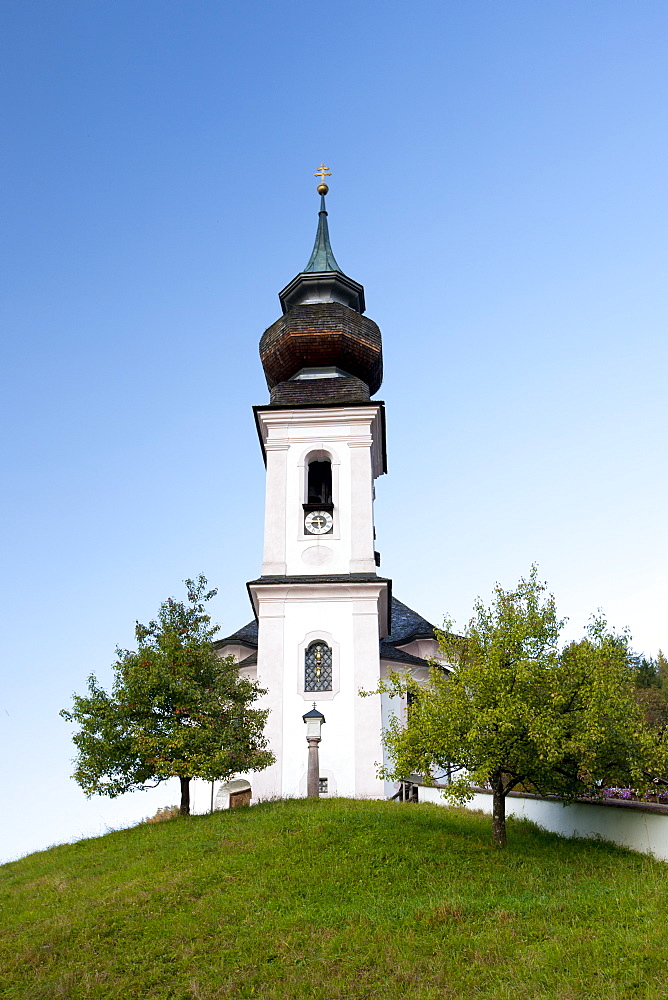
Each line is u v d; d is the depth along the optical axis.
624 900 13.80
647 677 51.25
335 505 31.69
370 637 29.42
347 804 22.64
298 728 28.36
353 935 13.27
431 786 26.47
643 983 10.84
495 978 11.62
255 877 16.14
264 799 26.86
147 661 23.84
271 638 29.66
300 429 33.16
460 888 15.30
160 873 16.84
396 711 33.62
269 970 12.40
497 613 19.09
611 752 17.67
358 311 38.28
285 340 34.72
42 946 13.55
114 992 11.99
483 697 17.92
